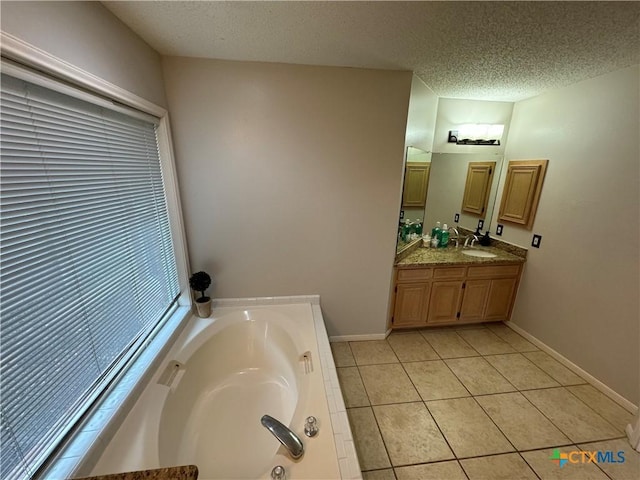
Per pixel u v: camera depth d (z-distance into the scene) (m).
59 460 1.00
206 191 2.08
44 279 0.94
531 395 2.05
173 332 1.84
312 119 2.04
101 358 1.24
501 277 2.74
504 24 1.36
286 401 1.85
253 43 1.60
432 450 1.63
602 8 1.21
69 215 1.05
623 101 1.88
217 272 2.29
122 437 1.20
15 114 0.84
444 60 1.82
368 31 1.45
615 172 1.94
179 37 1.53
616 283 1.97
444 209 3.03
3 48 0.78
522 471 1.52
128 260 1.45
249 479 1.40
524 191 2.69
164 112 1.79
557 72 1.97
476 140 2.81
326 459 1.13
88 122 1.16
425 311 2.74
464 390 2.10
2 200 0.80
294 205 2.21
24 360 0.87
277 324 2.19
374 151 2.15
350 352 2.52
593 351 2.14
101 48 1.20
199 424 1.69
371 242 2.39
